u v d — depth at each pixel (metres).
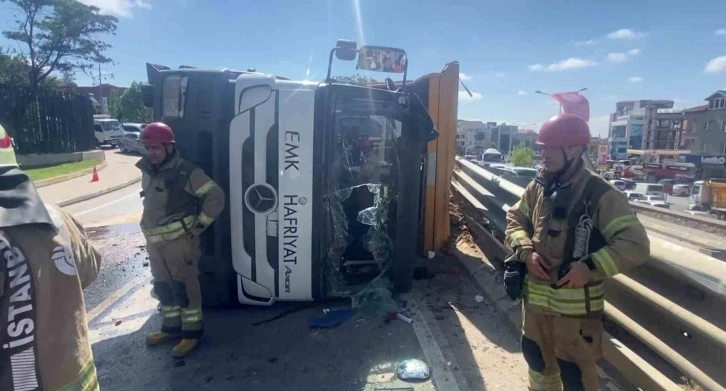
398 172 4.67
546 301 2.42
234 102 4.12
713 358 2.22
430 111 5.85
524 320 2.61
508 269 2.62
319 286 4.40
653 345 2.57
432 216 6.07
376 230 4.90
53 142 22.47
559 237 2.34
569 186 2.35
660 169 67.50
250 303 4.48
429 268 5.66
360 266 5.00
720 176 65.56
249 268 4.33
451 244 6.44
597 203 2.24
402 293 4.87
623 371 2.82
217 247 4.33
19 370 1.21
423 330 4.06
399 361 3.55
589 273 2.19
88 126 25.95
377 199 4.95
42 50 35.12
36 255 1.25
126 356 3.72
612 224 2.18
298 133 4.14
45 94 21.84
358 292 4.60
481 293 4.90
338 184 4.56
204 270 4.41
